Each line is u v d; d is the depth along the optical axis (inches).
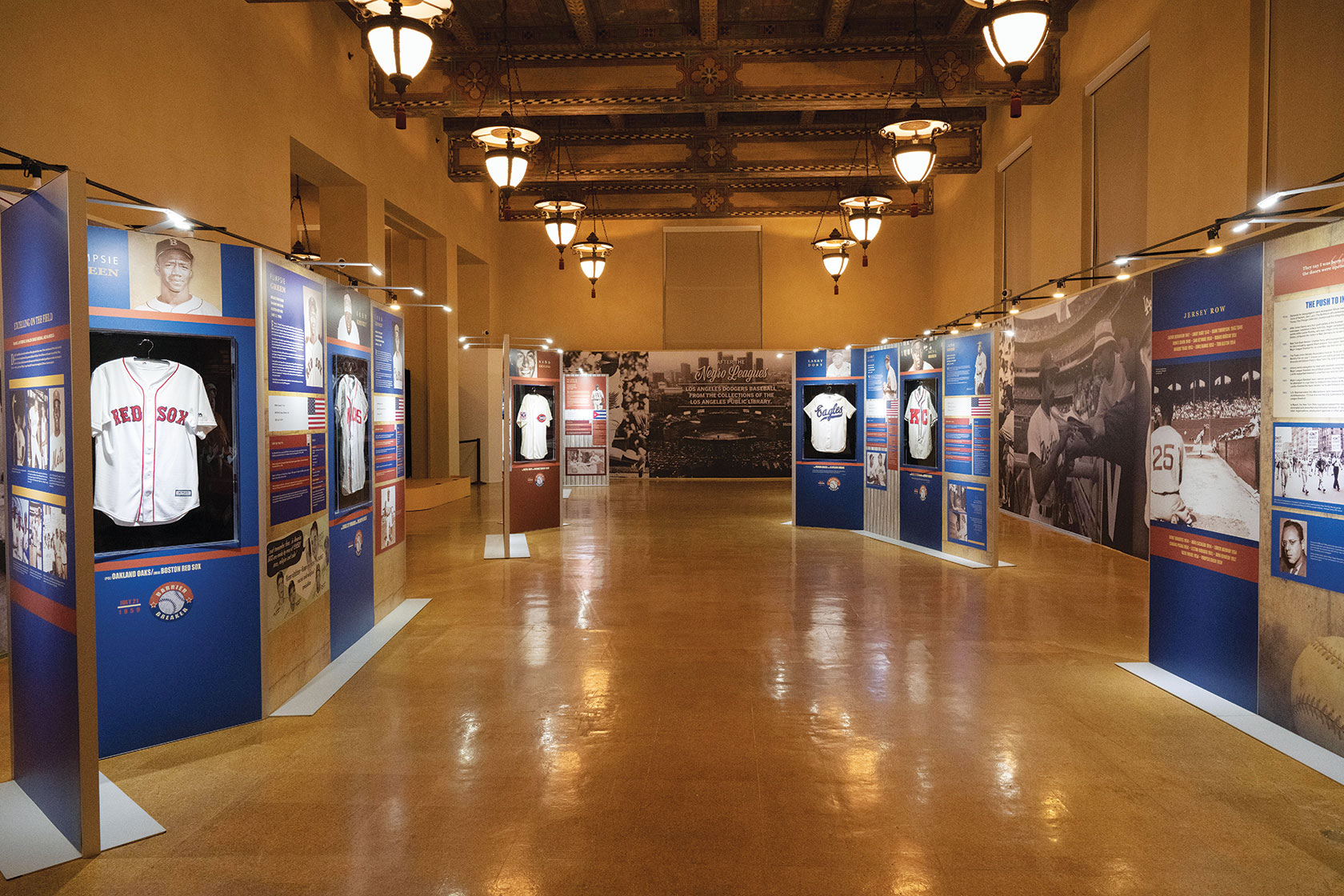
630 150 665.6
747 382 844.6
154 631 177.8
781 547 437.4
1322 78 285.3
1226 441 204.4
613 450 853.2
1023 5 199.2
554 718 194.5
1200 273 213.0
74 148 269.7
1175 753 174.4
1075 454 467.8
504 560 401.1
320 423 228.5
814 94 478.9
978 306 669.3
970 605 307.1
